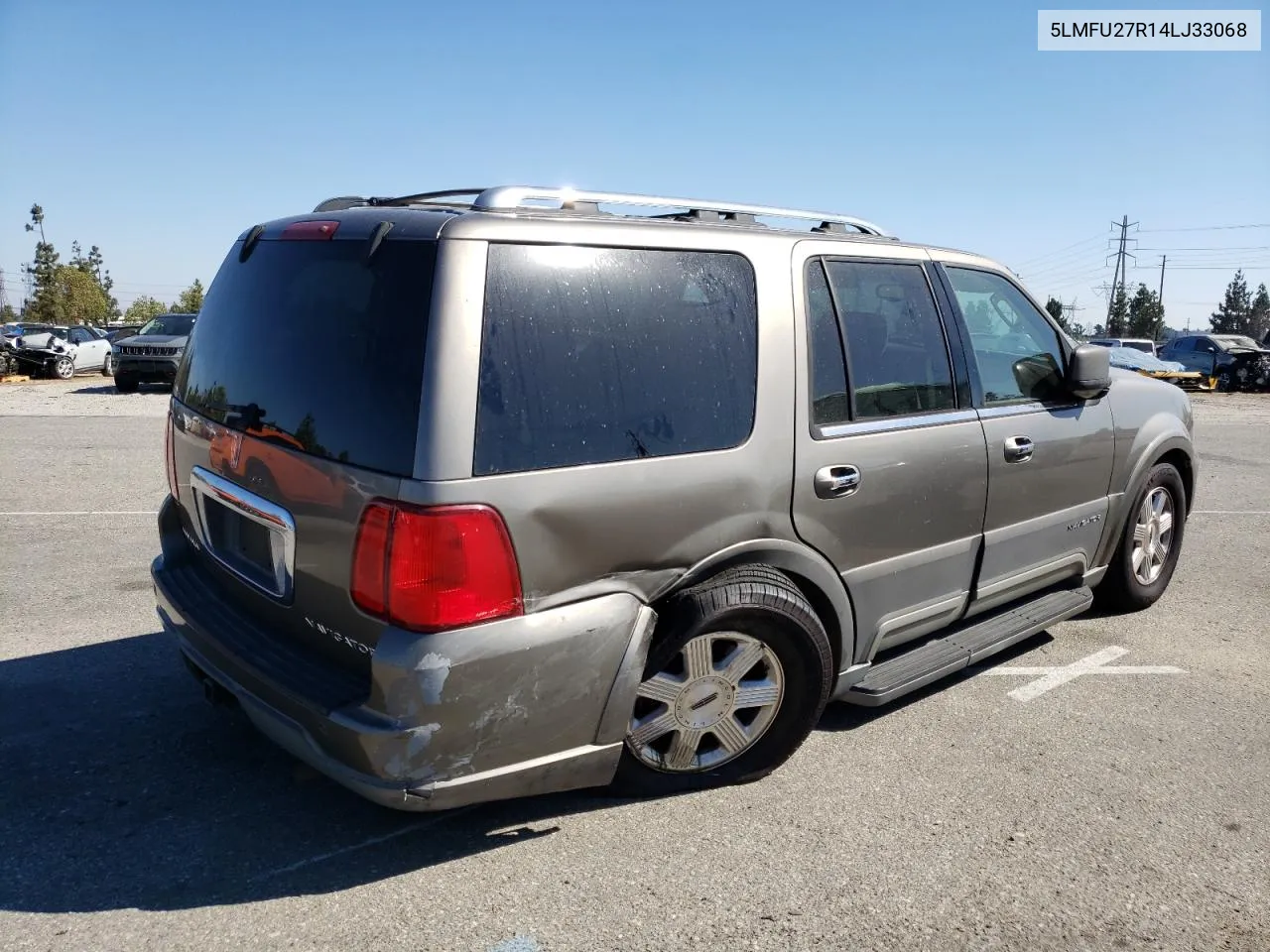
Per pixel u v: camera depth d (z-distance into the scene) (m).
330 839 3.11
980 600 4.26
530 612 2.72
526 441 2.70
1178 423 5.42
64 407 16.91
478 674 2.62
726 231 3.31
